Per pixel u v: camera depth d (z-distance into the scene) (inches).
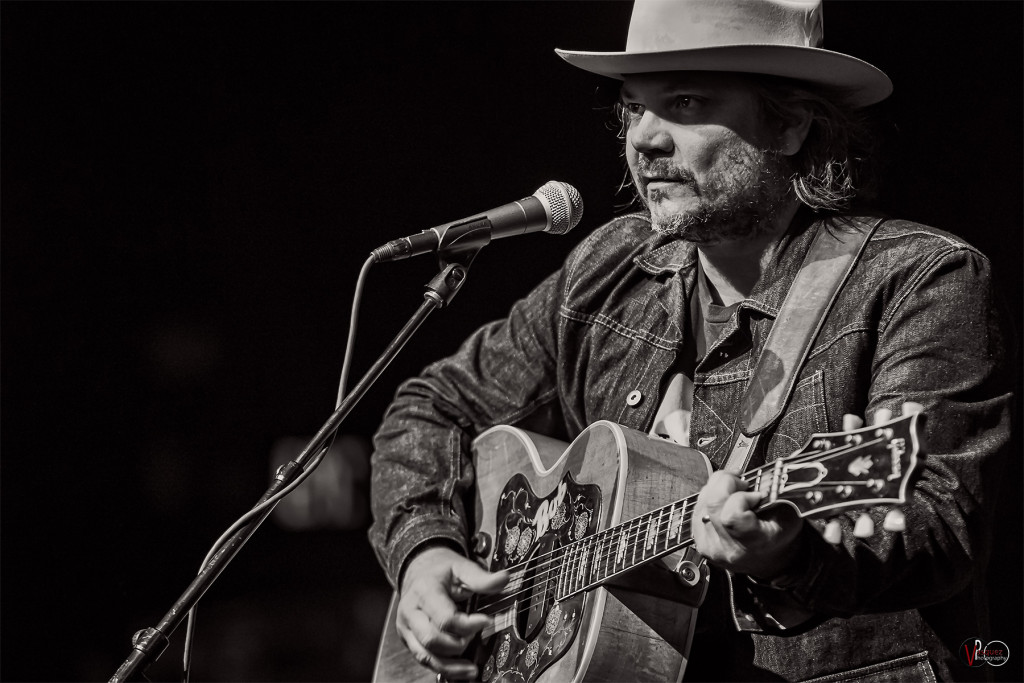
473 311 443.8
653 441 160.6
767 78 160.4
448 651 165.2
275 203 471.2
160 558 451.2
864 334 151.9
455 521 190.1
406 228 464.1
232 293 471.8
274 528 452.4
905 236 156.3
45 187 457.7
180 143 466.6
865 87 163.8
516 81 443.2
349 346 164.4
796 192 165.3
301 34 460.4
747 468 154.0
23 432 448.5
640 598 149.3
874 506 111.2
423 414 205.3
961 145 326.0
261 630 424.2
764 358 158.2
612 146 425.4
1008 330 148.1
